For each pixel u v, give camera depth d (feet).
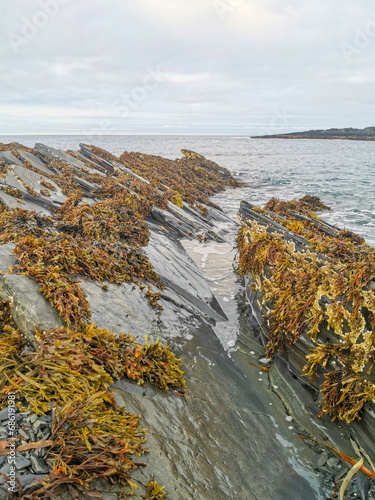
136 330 17.88
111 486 9.27
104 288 19.52
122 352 14.52
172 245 35.32
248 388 18.06
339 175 118.01
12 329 13.04
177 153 200.23
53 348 12.00
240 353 21.04
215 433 13.85
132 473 10.07
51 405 10.44
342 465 14.20
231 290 29.04
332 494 12.95
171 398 14.40
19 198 34.60
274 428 15.92
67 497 8.31
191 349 18.97
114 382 13.42
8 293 14.49
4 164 42.50
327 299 17.20
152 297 21.40
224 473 12.19
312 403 16.94
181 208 52.06
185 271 29.71
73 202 34.83
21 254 17.46
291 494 12.62
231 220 56.59
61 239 22.29
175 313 21.70
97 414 10.57
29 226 24.66
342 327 16.29
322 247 19.63
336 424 15.84
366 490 13.03
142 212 42.65
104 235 27.27
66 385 11.00
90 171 59.41
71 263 19.36
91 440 9.65
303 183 99.55
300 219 35.60
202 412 14.66
